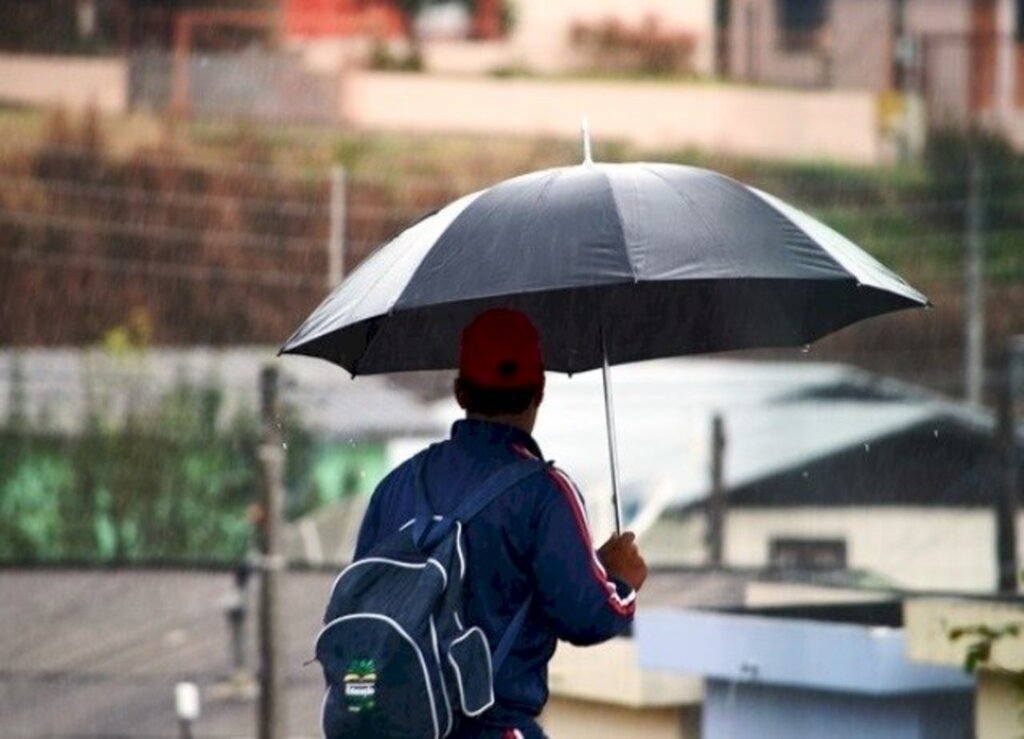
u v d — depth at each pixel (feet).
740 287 49.01
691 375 331.77
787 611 85.10
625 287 49.62
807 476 304.50
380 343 48.14
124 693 254.47
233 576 292.20
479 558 38.91
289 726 214.48
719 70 430.20
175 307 413.39
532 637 39.34
